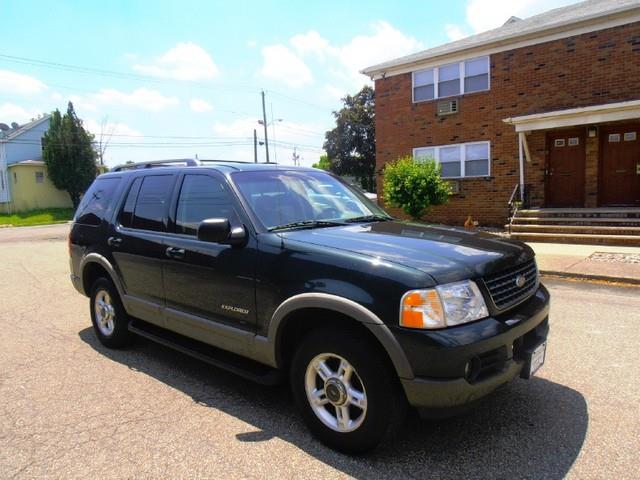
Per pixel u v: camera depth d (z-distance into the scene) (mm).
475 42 14750
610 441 2887
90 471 2686
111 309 4781
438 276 2557
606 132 13406
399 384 2637
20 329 5609
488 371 2607
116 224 4566
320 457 2791
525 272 3137
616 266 8078
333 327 2844
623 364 4105
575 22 13094
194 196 3861
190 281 3686
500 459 2721
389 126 17250
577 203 13945
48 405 3535
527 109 14305
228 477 2604
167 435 3072
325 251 2906
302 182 4047
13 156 36250
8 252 13648
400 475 2592
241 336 3297
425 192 14203
